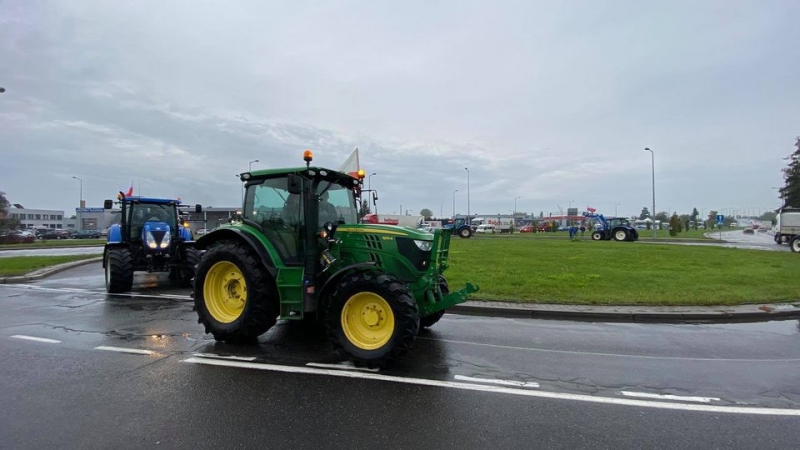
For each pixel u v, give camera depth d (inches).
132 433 129.6
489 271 480.4
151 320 276.4
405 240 215.3
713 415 149.5
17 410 144.3
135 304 330.3
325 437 128.7
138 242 419.2
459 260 607.8
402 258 213.3
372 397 158.9
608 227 1443.2
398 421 140.1
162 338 234.5
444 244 243.6
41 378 173.3
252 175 235.0
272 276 216.1
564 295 346.3
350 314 198.8
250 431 131.6
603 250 821.9
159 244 398.9
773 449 127.2
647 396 165.2
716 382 181.5
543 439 130.4
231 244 232.5
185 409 146.4
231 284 234.4
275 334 244.2
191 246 419.8
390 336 190.2
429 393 163.3
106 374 178.2
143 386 165.9
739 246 1118.4
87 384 167.3
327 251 213.8
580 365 199.8
